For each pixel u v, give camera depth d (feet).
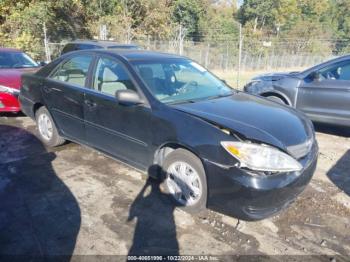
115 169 13.92
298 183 9.53
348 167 15.08
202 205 10.17
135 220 10.31
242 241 9.48
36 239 9.32
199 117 10.24
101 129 13.11
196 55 83.82
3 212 10.58
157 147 11.05
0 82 20.47
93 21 77.36
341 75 18.86
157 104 11.14
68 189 12.15
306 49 139.13
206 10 126.21
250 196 8.98
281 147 9.38
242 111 11.11
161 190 11.78
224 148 9.31
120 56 12.89
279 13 157.99
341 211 11.19
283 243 9.45
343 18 194.59
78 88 13.91
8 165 14.11
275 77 21.72
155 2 89.25
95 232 9.69
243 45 105.19
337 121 18.97
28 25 55.77
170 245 9.22
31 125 20.01
